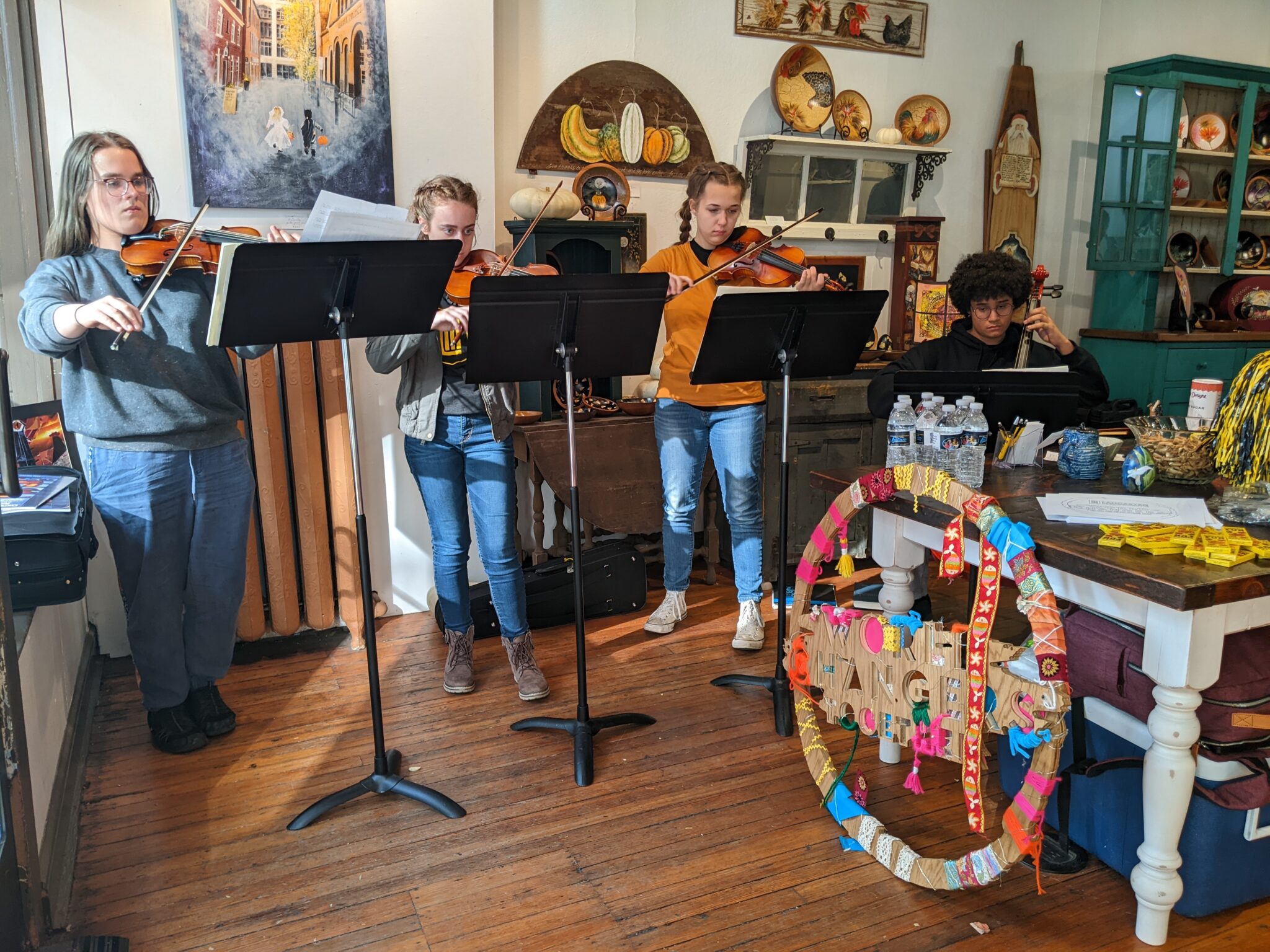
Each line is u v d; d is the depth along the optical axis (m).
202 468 2.45
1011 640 2.69
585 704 2.50
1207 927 1.85
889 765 2.47
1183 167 4.89
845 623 2.09
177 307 2.32
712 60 3.93
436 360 2.64
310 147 3.08
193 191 2.97
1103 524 1.87
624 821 2.22
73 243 2.23
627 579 3.56
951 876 1.88
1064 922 1.87
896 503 2.12
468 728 2.69
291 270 1.94
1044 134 4.68
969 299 3.04
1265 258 5.10
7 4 2.59
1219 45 4.94
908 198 4.34
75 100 2.81
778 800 2.31
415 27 3.18
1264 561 1.67
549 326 2.25
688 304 3.04
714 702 2.84
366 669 3.10
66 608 2.69
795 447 3.78
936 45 4.34
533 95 3.62
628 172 3.82
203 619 2.56
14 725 1.59
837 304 2.52
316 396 3.20
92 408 2.29
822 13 4.07
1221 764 1.78
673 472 3.24
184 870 2.05
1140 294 4.69
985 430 2.29
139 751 2.57
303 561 3.20
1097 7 4.65
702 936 1.84
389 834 2.18
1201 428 2.33
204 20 2.88
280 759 2.53
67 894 1.93
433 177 3.29
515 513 2.80
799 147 4.07
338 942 1.83
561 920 1.88
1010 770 2.24
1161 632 1.67
